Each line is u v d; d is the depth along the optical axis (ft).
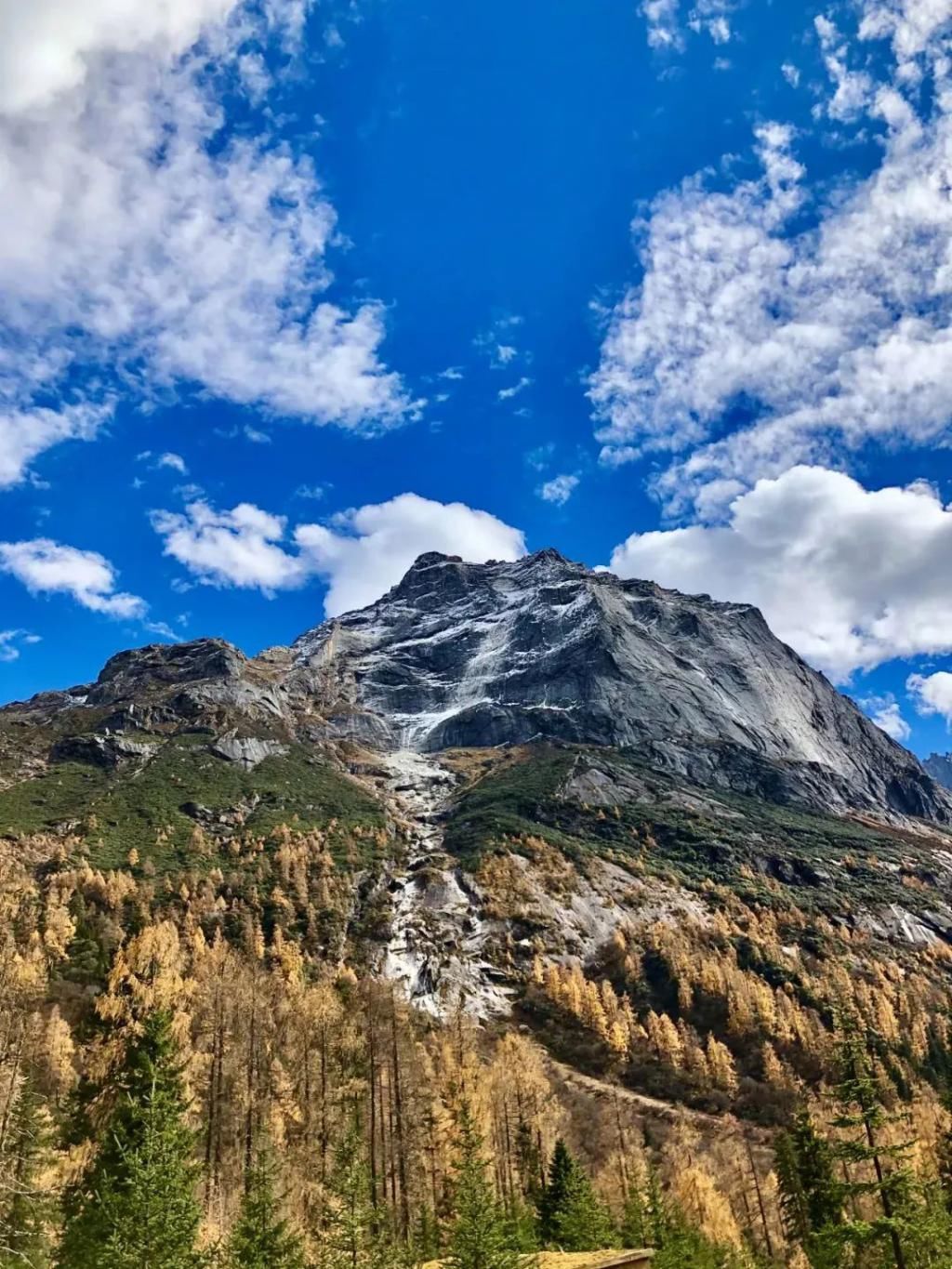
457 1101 234.38
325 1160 220.23
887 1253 114.21
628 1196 248.32
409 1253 156.35
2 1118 158.20
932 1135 260.01
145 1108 150.41
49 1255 127.65
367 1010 292.81
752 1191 296.10
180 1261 120.47
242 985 283.38
